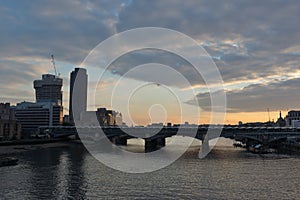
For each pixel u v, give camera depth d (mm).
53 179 78625
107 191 65625
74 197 60969
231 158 128125
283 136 174000
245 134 176375
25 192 64875
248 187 70125
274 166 103750
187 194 63375
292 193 65188
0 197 60844
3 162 105062
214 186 70812
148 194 63094
